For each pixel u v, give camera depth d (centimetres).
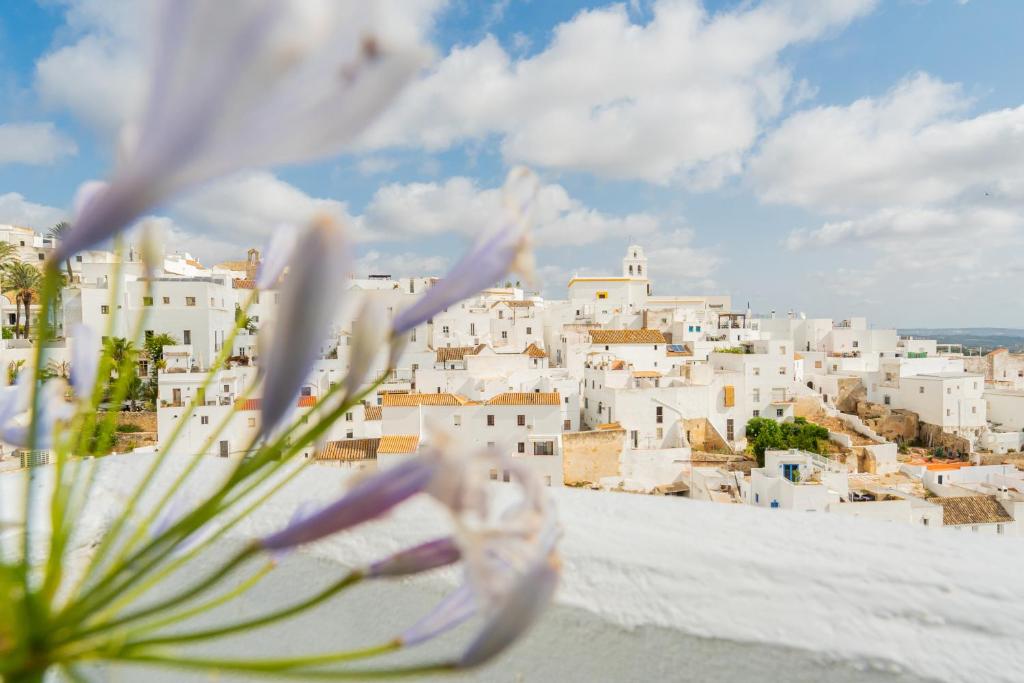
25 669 53
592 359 3809
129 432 2403
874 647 106
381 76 33
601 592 121
